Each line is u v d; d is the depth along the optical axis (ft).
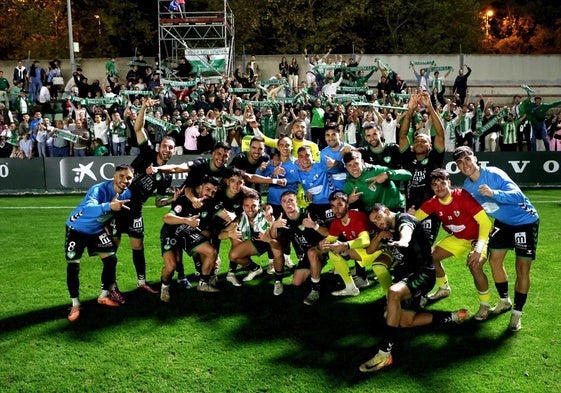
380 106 49.62
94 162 44.98
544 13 99.55
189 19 65.16
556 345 15.40
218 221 20.53
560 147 54.19
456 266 22.91
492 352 15.08
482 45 97.50
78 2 91.40
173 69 65.67
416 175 20.27
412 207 19.27
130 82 61.41
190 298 19.58
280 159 22.21
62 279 21.71
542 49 99.19
